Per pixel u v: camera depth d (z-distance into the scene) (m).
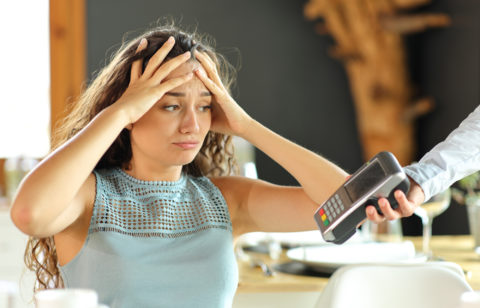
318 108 4.02
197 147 1.23
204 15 3.92
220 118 1.37
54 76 3.84
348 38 3.77
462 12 3.40
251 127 1.34
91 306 0.78
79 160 1.08
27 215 1.03
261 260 1.79
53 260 1.30
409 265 1.29
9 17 3.84
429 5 3.73
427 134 3.75
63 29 3.82
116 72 1.29
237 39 3.96
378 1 3.70
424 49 3.77
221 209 1.30
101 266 1.15
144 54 1.25
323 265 1.55
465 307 0.79
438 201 1.87
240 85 3.97
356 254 1.64
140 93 1.16
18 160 3.51
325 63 4.03
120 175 1.27
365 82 3.76
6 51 3.85
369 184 1.08
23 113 3.89
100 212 1.19
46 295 0.78
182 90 1.19
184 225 1.25
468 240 2.20
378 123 3.75
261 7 3.98
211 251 1.23
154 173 1.27
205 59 1.27
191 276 1.19
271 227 1.37
